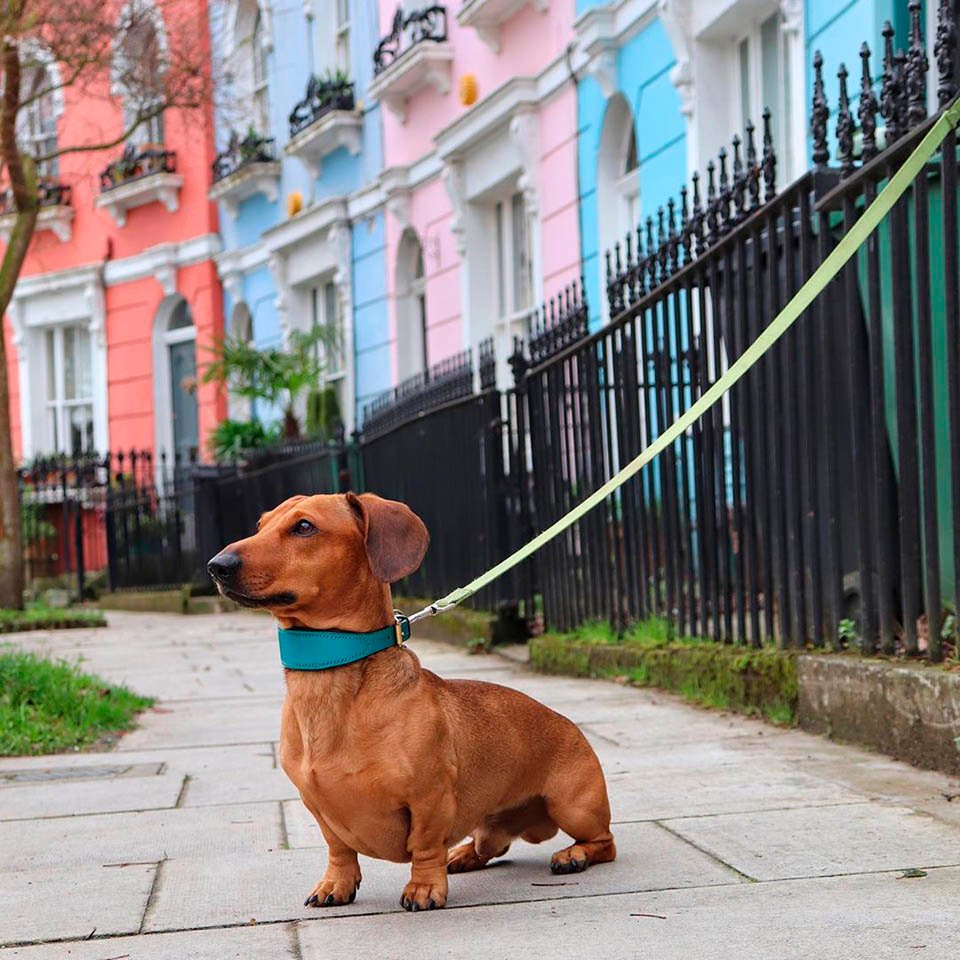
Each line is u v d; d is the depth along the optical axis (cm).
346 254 1861
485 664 894
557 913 315
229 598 302
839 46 827
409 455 1202
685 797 443
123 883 367
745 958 274
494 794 333
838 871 340
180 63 1716
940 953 271
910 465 509
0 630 1498
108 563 2034
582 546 844
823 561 589
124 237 2362
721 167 659
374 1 1752
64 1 1575
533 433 927
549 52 1328
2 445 1642
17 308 2523
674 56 1070
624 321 762
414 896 320
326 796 305
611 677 755
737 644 653
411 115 1673
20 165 1609
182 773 550
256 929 316
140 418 2358
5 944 314
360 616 307
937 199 557
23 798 507
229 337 1872
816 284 313
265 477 1666
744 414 634
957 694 448
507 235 1509
